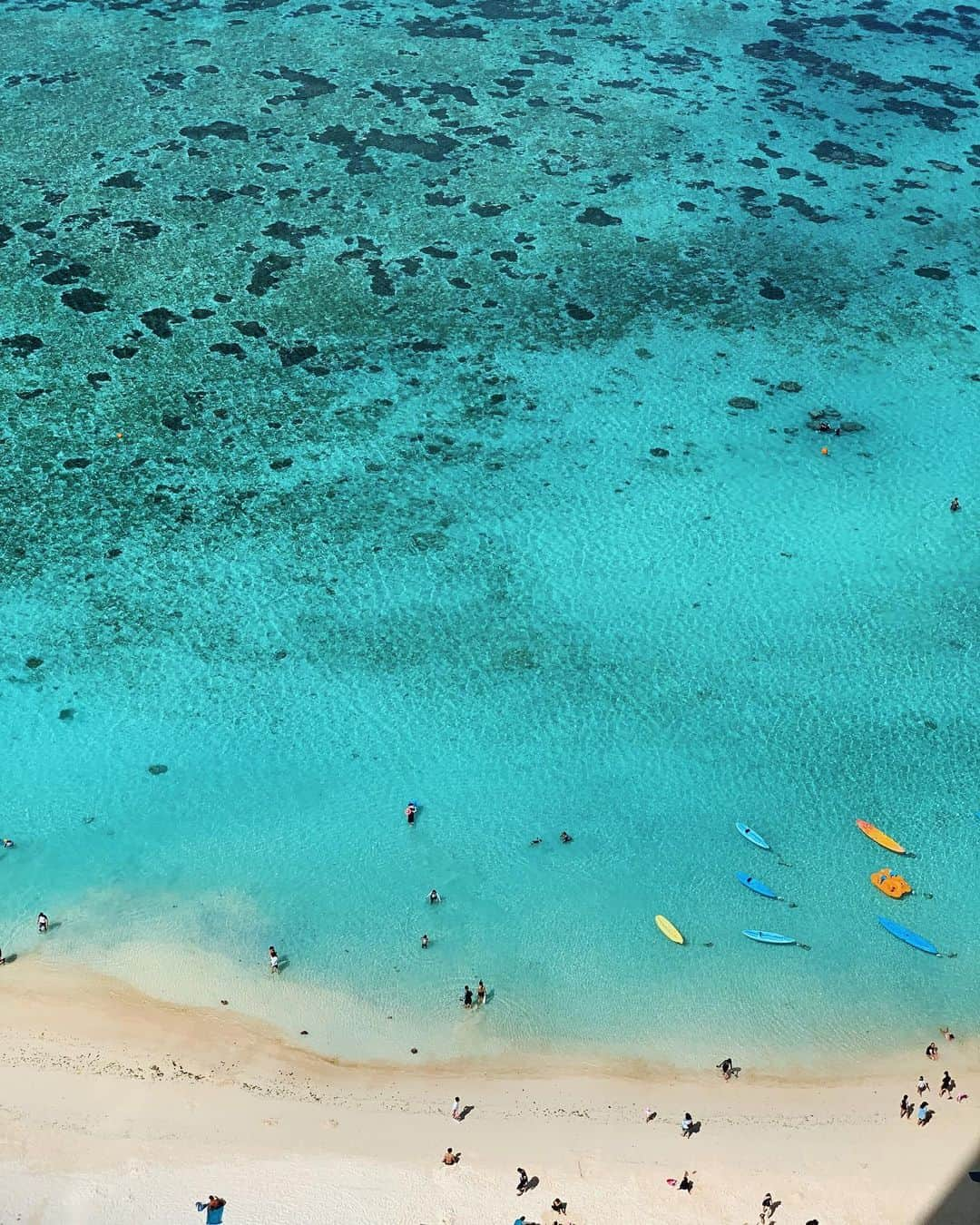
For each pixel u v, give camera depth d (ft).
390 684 183.01
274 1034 140.87
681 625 194.70
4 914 151.64
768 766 175.22
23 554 199.31
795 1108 135.44
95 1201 121.19
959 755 178.29
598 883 159.33
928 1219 123.13
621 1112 134.00
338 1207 121.90
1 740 172.04
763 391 242.58
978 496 221.46
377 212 287.07
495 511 212.64
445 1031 142.61
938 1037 144.56
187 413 228.84
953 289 275.39
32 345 240.94
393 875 158.92
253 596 194.70
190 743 173.58
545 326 256.52
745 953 152.46
